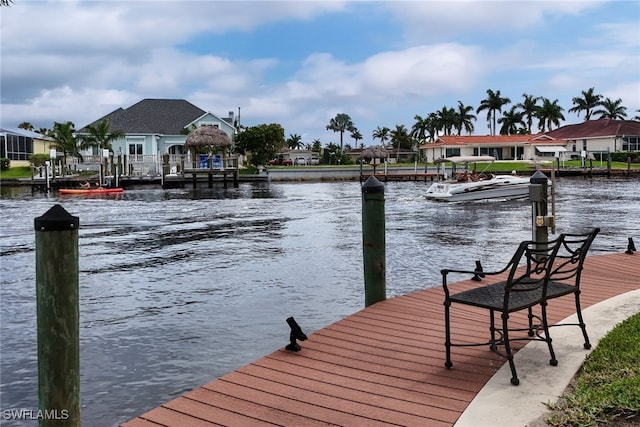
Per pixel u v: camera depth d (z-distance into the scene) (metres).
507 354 4.17
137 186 49.59
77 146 56.84
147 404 5.38
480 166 65.50
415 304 6.96
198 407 4.07
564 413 3.65
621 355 4.53
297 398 4.18
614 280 8.08
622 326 5.34
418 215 24.58
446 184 32.16
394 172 65.62
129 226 20.25
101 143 55.66
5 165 58.59
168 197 36.66
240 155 69.69
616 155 74.00
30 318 8.30
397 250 14.28
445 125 96.50
